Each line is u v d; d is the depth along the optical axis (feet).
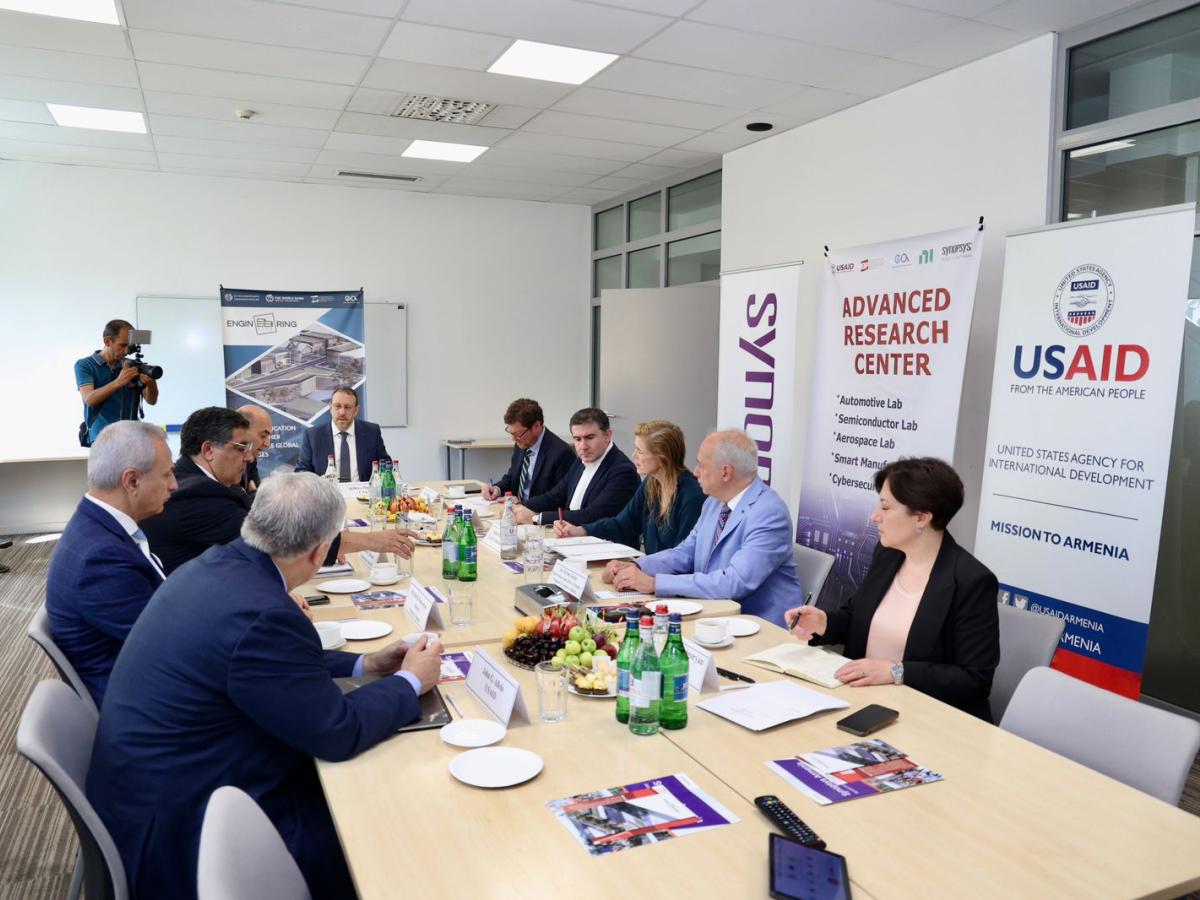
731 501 9.82
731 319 17.74
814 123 17.43
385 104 16.76
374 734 5.31
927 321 13.52
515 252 26.63
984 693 6.87
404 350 25.61
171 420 23.30
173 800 5.00
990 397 13.84
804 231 17.83
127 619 6.90
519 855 4.14
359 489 16.22
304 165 21.98
